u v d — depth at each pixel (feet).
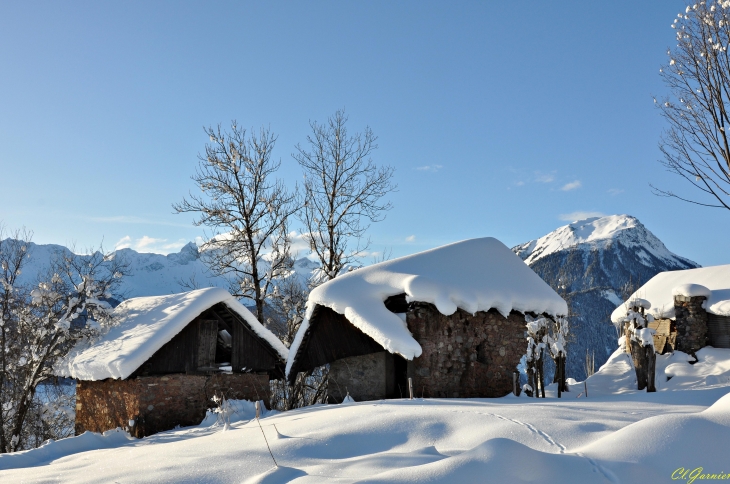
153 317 67.82
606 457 20.83
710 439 21.01
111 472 28.94
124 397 62.13
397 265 65.51
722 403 24.31
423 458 24.54
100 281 72.49
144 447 42.01
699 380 75.10
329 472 23.63
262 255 97.40
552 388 75.10
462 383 61.11
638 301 73.00
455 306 57.41
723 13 52.95
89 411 67.72
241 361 69.56
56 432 78.84
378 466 23.66
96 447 50.90
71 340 70.44
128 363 59.11
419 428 30.89
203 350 67.05
